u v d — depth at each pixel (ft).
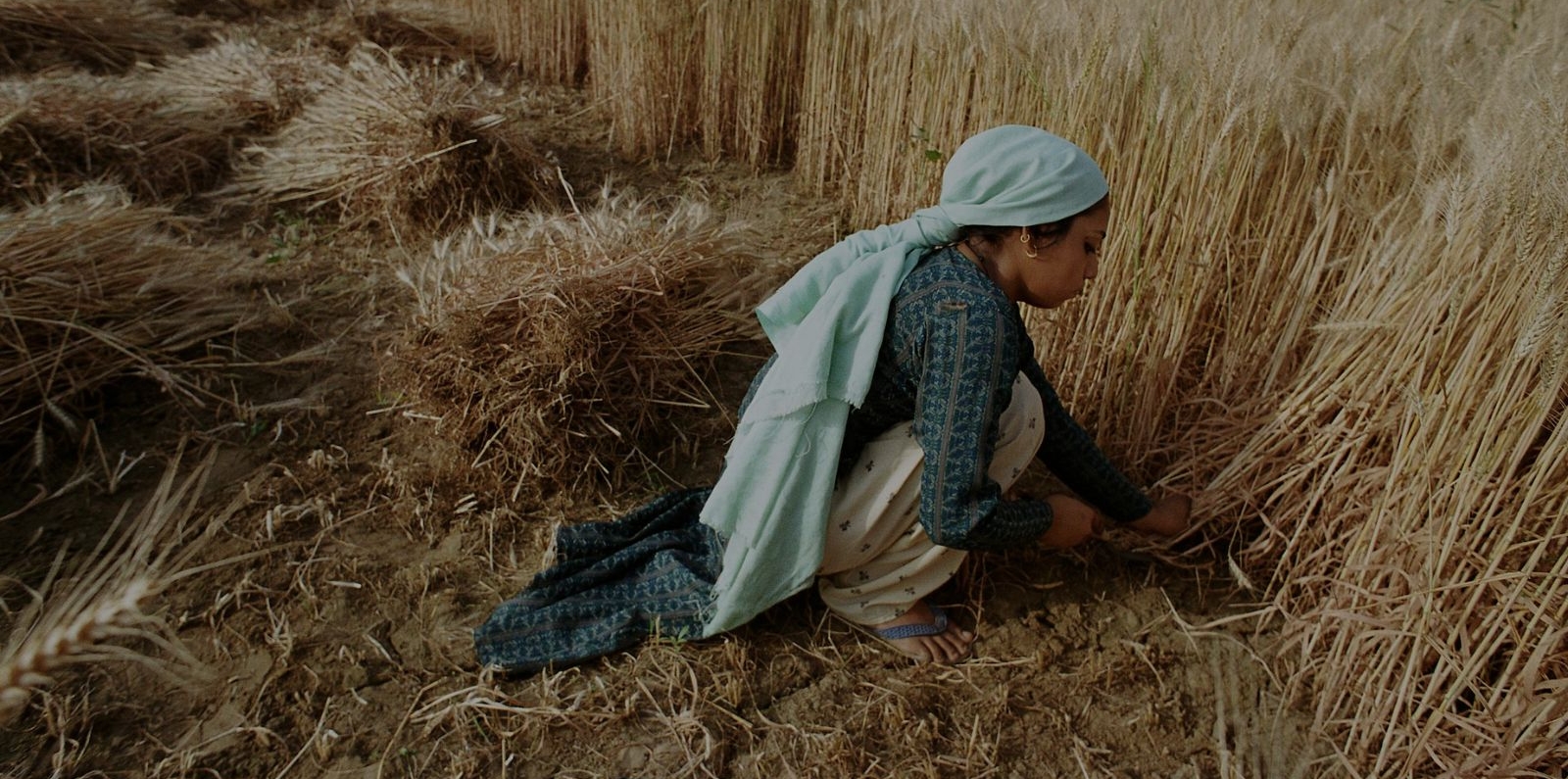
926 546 6.61
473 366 8.53
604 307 9.03
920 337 5.64
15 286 8.66
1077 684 6.68
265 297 10.38
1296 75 7.63
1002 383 5.53
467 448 8.45
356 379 9.34
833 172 13.15
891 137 11.49
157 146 12.34
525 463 8.21
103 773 5.76
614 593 6.97
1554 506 5.57
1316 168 7.58
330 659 6.59
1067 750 6.28
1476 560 5.65
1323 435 6.87
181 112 13.09
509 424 8.30
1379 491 6.55
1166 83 7.38
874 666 6.77
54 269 8.97
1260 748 6.26
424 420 8.75
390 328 10.08
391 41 17.42
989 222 5.55
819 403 5.98
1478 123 6.46
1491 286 5.57
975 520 5.69
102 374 8.69
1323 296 7.84
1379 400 6.54
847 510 6.40
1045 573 7.50
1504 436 5.27
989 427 5.58
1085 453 6.85
